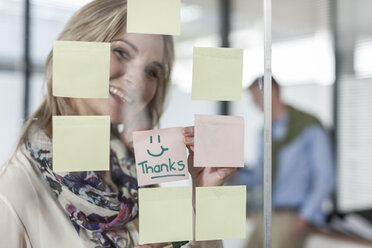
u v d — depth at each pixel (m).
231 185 0.79
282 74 1.26
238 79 0.78
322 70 1.30
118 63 0.73
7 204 0.68
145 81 0.74
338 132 1.32
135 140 0.74
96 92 0.71
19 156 0.69
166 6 0.73
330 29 1.30
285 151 1.28
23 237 0.69
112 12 0.72
